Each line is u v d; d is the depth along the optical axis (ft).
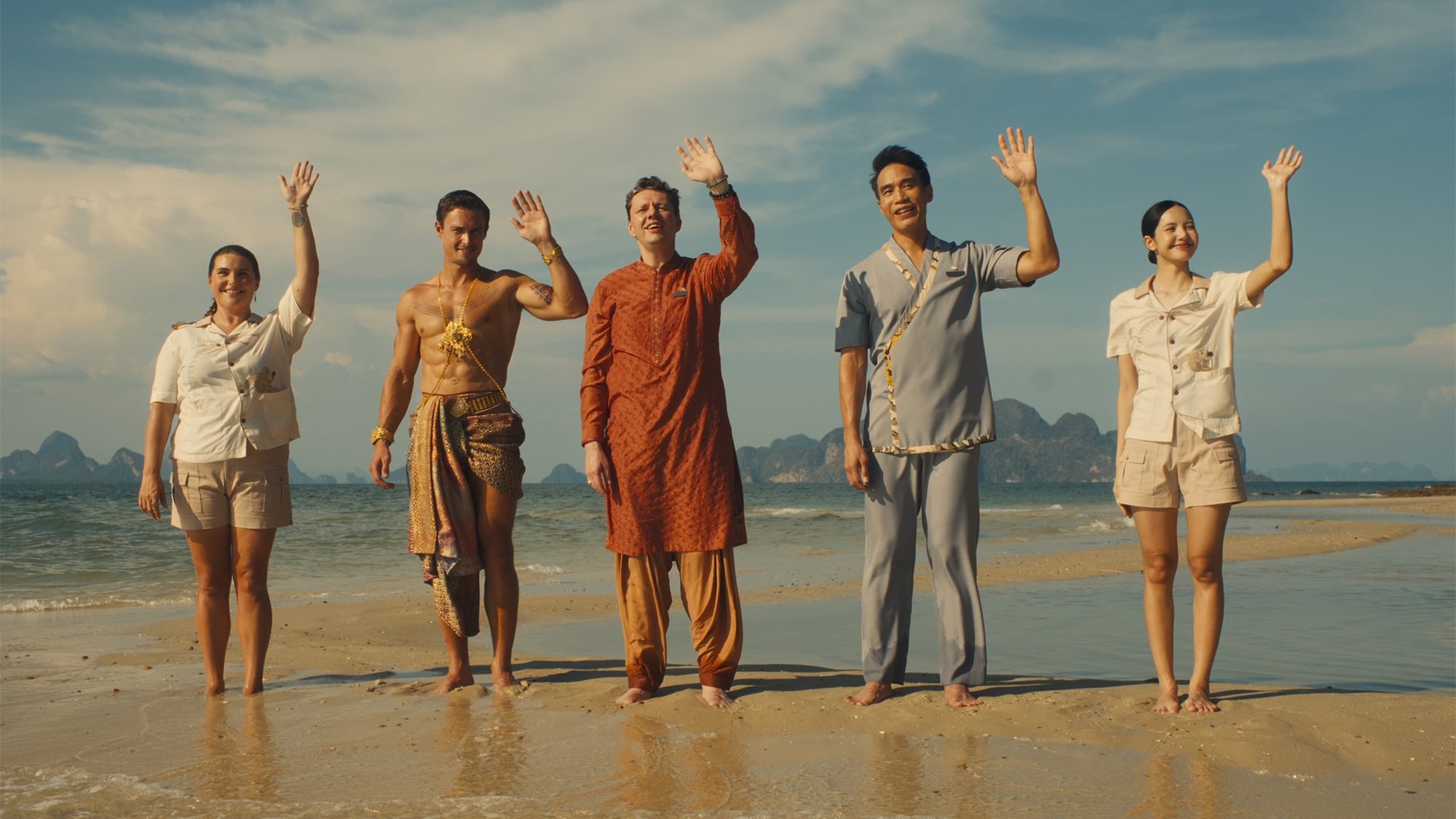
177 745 9.64
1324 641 18.56
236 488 12.62
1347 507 124.57
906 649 11.94
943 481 11.61
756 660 17.37
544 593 29.94
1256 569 35.55
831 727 10.32
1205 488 10.83
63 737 10.02
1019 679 13.32
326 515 90.84
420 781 8.23
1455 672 15.39
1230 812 7.36
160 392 12.84
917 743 9.60
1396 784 8.13
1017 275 11.59
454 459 12.62
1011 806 7.48
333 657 16.24
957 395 11.69
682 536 11.66
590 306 12.48
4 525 61.72
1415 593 27.32
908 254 12.03
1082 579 32.76
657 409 11.77
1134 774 8.41
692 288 11.99
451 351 12.68
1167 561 11.14
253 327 12.91
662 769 8.61
